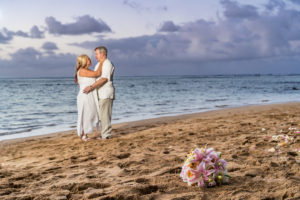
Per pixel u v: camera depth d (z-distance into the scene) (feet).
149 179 10.34
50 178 10.80
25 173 11.77
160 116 35.19
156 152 15.06
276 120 26.20
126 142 18.21
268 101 54.19
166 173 11.13
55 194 8.96
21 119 34.40
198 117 32.35
